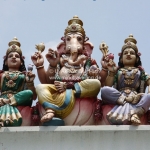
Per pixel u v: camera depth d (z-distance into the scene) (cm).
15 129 1167
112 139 1148
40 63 1268
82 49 1307
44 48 1296
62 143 1152
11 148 1152
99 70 1252
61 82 1229
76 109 1210
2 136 1162
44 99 1203
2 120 1178
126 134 1148
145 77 1262
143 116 1213
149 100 1188
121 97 1207
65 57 1288
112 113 1187
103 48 1275
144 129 1151
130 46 1291
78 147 1145
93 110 1224
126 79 1252
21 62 1310
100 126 1160
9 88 1259
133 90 1249
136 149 1136
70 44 1295
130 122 1170
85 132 1155
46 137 1158
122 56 1294
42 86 1217
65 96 1203
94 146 1145
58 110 1195
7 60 1302
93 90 1212
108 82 1256
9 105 1216
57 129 1162
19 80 1262
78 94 1214
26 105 1239
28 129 1165
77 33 1313
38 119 1227
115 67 1250
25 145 1155
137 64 1292
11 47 1304
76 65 1269
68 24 1351
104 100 1217
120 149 1139
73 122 1205
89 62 1288
